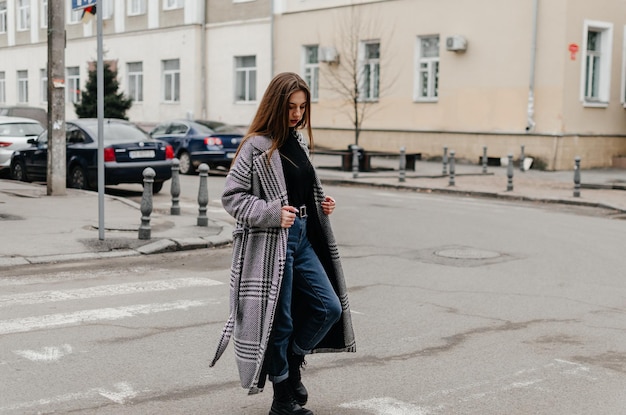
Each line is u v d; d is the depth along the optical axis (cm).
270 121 448
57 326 668
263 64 3341
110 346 613
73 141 1717
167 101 3750
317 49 3197
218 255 1044
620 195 1875
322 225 462
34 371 549
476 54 2681
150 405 489
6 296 779
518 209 1639
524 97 2566
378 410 488
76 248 1022
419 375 558
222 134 2264
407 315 734
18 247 1016
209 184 1995
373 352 613
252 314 437
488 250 1112
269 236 439
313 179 458
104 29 4084
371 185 2106
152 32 3797
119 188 1880
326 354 607
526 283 891
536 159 2541
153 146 1691
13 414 469
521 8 2553
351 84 3053
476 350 622
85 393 508
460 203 1733
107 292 805
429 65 2847
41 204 1409
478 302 793
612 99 2666
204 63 3584
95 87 3534
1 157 2075
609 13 2606
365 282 888
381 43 2956
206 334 653
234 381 539
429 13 2798
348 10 3036
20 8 4747
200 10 3575
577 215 1566
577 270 971
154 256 1027
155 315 713
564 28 2475
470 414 483
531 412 488
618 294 839
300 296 462
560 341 652
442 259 1040
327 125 3166
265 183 443
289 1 3231
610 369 578
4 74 4925
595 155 2622
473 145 2705
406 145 2906
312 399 507
